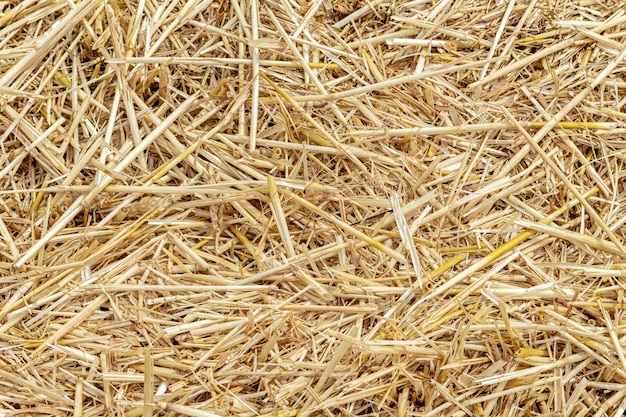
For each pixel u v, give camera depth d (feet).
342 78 2.28
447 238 2.23
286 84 2.26
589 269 2.21
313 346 2.14
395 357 2.13
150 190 2.18
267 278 2.18
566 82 2.32
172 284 2.18
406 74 2.32
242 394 2.13
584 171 2.27
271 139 2.25
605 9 2.38
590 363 2.18
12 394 2.10
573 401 2.15
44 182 2.19
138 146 2.20
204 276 2.18
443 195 2.24
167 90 2.24
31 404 2.10
